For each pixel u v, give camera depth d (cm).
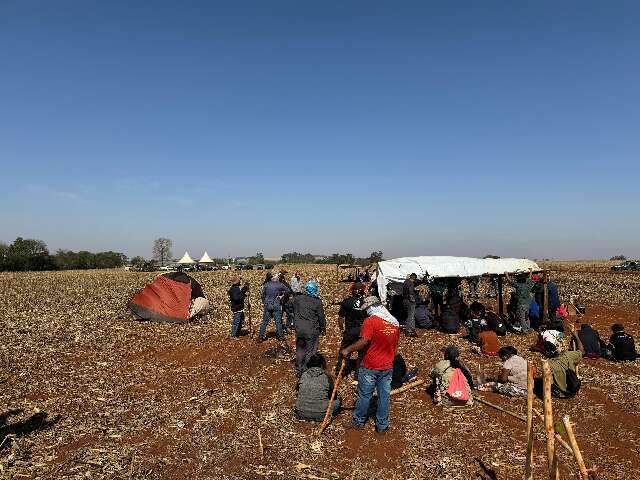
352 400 862
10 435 687
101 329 1594
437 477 586
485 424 750
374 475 591
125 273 6344
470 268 1623
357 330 994
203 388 934
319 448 664
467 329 1433
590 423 762
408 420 766
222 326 1655
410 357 1181
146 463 614
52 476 579
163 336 1471
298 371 982
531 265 1675
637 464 622
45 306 2288
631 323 1752
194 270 6825
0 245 8438
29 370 1073
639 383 975
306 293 988
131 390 925
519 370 888
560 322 1373
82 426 738
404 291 1434
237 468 605
